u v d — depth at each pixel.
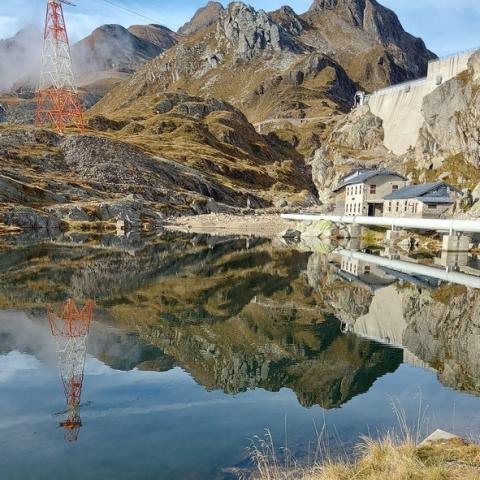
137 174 171.62
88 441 14.73
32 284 45.09
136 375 21.67
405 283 49.34
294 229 110.94
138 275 52.03
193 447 14.42
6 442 14.59
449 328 32.34
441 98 164.88
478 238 75.44
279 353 26.02
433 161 158.62
